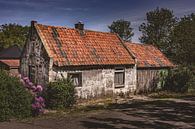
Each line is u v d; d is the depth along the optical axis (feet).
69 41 76.13
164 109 60.95
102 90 78.18
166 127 43.96
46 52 68.28
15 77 52.11
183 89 97.91
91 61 74.95
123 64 83.71
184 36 135.64
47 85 64.13
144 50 102.78
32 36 72.54
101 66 77.51
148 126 44.47
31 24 73.15
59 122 46.78
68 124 45.34
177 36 140.26
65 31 78.33
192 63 129.49
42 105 54.49
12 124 44.93
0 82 49.16
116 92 82.64
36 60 71.00
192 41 132.67
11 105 49.16
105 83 79.00
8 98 48.91
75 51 74.43
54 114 54.29
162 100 76.28
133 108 62.44
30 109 52.11
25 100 50.98
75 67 71.15
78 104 69.00
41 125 44.29
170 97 83.82
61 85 62.34
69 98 63.05
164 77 101.96
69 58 70.90
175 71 103.45
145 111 58.29
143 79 93.04
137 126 44.45
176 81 99.14
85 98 73.51
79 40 79.25
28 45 73.41
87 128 42.78
